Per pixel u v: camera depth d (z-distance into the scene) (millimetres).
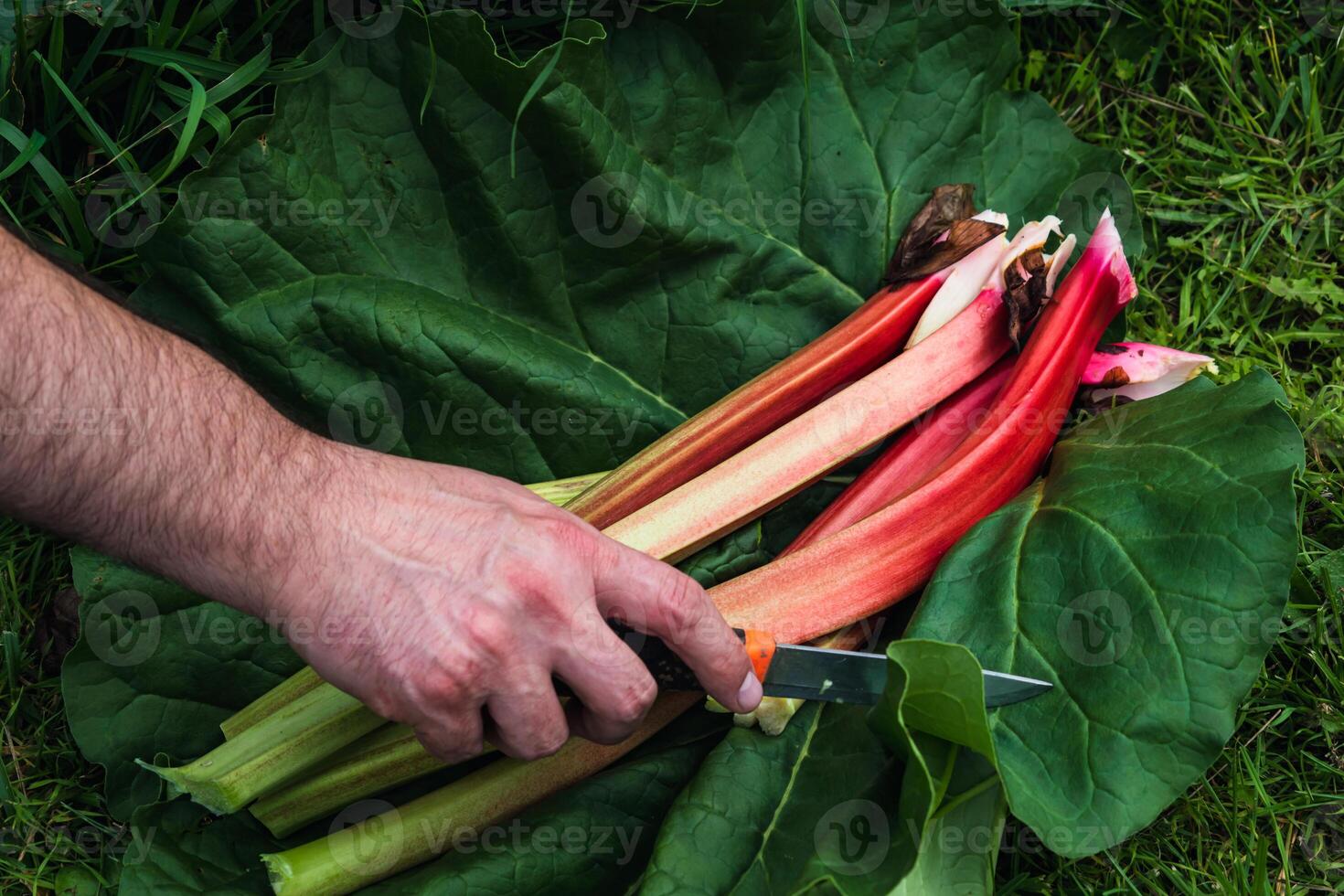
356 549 822
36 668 985
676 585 846
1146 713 858
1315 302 1055
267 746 883
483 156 952
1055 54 1106
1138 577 878
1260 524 870
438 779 924
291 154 942
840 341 966
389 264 963
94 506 804
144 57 993
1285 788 965
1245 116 1088
